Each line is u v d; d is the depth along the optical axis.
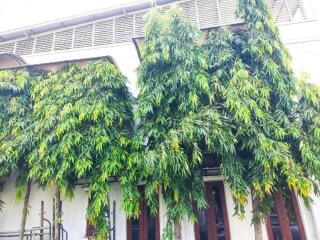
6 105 6.11
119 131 5.64
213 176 6.17
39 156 5.29
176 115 5.00
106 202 4.98
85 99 5.53
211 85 4.91
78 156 5.20
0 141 5.70
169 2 8.62
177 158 4.36
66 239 6.20
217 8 8.45
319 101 4.97
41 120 5.57
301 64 7.08
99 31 8.64
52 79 6.12
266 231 5.81
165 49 5.13
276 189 4.81
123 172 5.17
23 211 5.98
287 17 7.91
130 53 8.05
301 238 5.72
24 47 8.73
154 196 5.17
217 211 6.14
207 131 4.40
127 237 6.16
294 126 4.70
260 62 5.12
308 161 4.52
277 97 5.01
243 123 4.55
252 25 5.29
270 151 4.34
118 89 6.07
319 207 5.74
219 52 5.24
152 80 5.32
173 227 5.21
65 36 8.73
